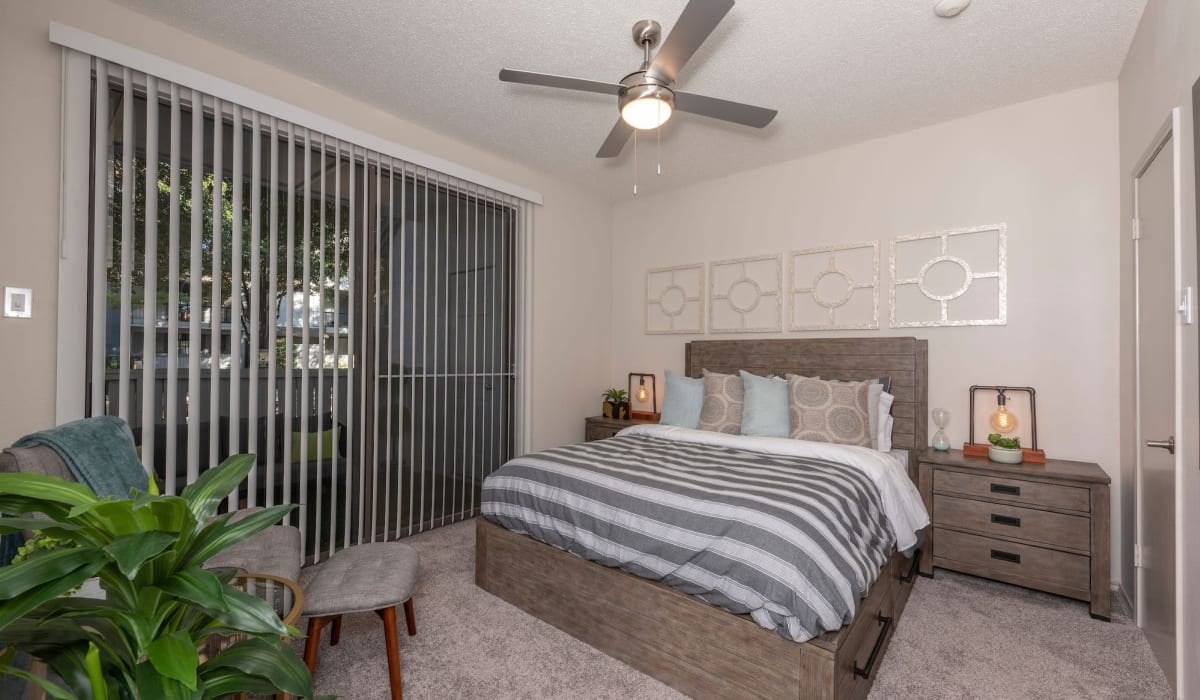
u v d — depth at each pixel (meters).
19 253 2.04
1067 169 2.86
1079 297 2.82
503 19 2.32
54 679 1.01
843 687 1.55
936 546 2.82
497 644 2.08
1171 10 1.89
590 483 2.20
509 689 1.81
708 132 3.40
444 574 2.74
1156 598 2.05
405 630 2.18
